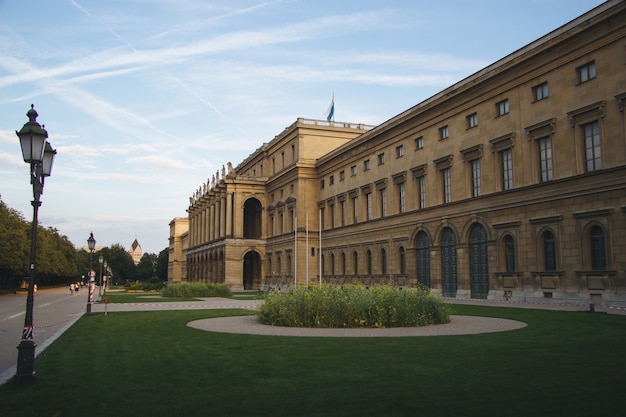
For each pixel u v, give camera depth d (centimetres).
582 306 3834
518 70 4722
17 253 9144
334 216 8712
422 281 6209
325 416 1005
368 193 7594
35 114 1563
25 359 1386
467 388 1203
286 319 2802
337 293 2891
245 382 1320
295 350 1839
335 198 8650
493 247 5000
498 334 2236
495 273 4950
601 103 3897
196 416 1022
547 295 4353
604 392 1140
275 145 10962
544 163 4488
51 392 1257
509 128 4838
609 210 3806
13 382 1366
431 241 5972
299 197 9388
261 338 2209
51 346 2108
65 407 1116
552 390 1165
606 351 1709
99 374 1468
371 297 2806
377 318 2683
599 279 3888
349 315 2709
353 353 1744
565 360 1545
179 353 1827
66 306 5400
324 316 2738
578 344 1877
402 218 6581
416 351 1766
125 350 1938
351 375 1380
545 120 4391
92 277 5516
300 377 1367
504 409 1024
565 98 4234
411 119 6400
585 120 4056
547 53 4406
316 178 9481
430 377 1332
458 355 1667
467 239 5400
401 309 2719
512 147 4784
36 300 7150
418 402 1090
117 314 3878
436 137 5953
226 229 11056
